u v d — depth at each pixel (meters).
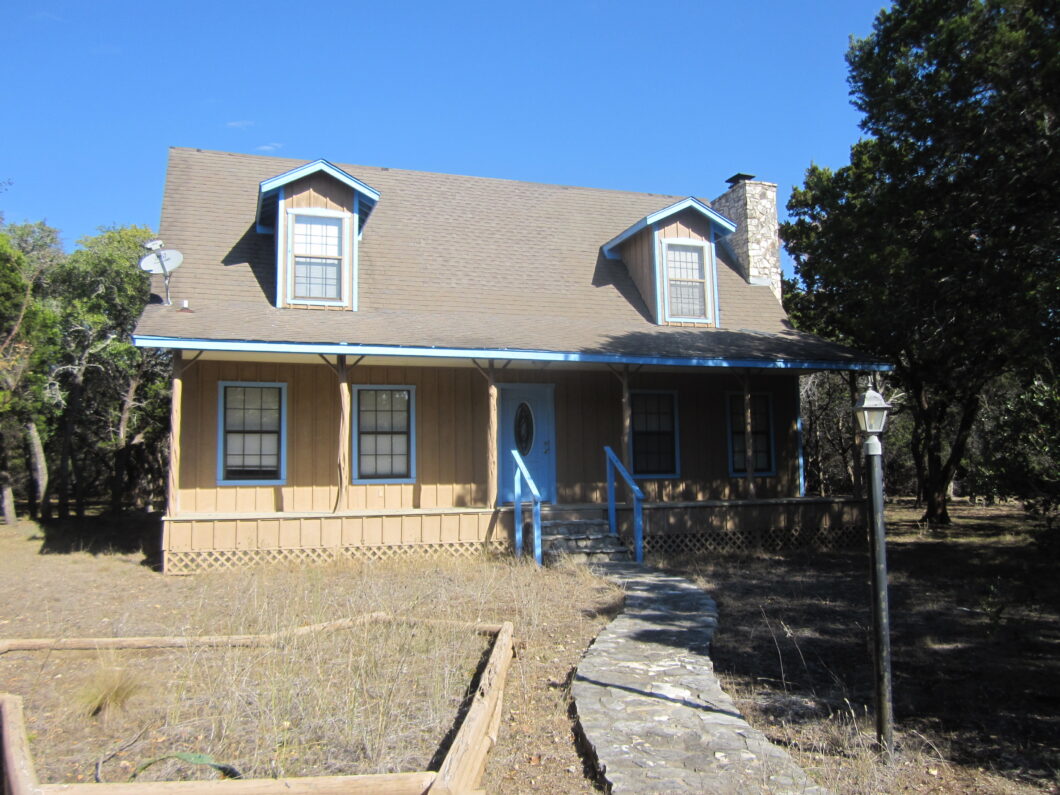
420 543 12.91
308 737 4.99
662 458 16.27
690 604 9.35
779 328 17.47
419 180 18.20
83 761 4.70
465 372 14.89
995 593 10.26
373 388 14.29
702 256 16.95
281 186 14.04
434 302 15.23
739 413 16.97
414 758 4.70
